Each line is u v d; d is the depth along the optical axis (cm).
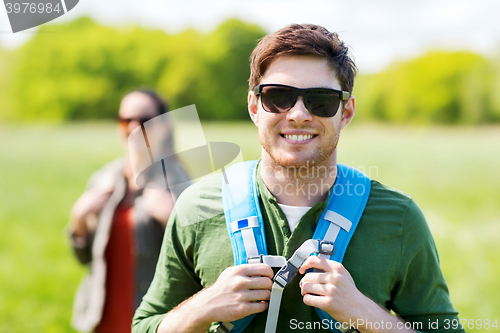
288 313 137
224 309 129
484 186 1205
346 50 142
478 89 4544
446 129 4281
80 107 4766
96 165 1619
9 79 4725
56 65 4766
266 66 138
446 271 523
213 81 4956
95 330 247
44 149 2055
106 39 4912
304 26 140
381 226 139
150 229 233
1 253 612
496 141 2769
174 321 139
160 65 4947
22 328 371
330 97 132
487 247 620
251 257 135
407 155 1900
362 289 135
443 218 816
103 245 240
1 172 1449
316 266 128
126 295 239
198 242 147
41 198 1055
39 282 494
